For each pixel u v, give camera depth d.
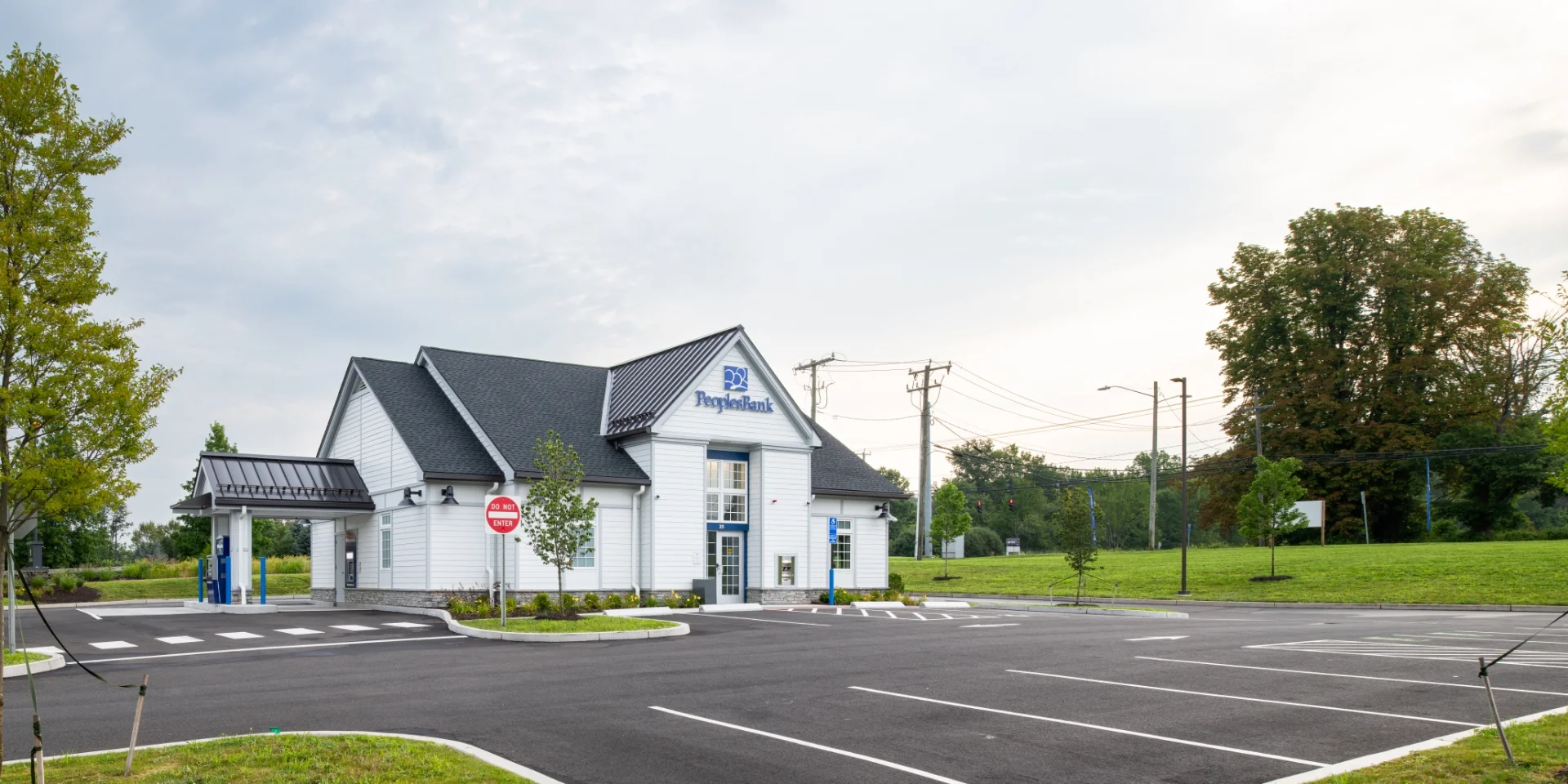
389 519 31.02
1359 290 57.59
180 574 50.44
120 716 11.28
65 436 10.98
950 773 8.63
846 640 20.14
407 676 14.71
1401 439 54.72
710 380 33.22
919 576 54.66
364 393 33.22
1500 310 55.88
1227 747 9.59
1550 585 34.53
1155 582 45.59
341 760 8.52
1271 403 57.53
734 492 34.22
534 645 19.53
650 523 31.62
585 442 32.56
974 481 125.81
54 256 10.85
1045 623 25.27
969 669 15.28
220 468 30.70
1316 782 8.02
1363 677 14.15
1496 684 13.45
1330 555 47.09
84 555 67.38
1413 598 35.59
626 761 9.09
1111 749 9.55
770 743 9.83
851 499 37.22
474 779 8.04
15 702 12.40
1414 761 8.53
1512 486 55.34
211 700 12.52
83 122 11.30
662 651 18.17
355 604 32.81
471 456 30.14
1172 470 131.50
